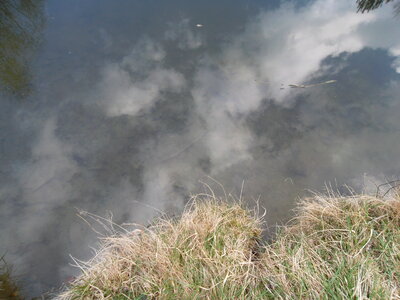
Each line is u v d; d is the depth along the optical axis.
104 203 3.57
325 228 3.02
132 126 4.39
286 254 2.76
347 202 3.20
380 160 3.87
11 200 3.56
